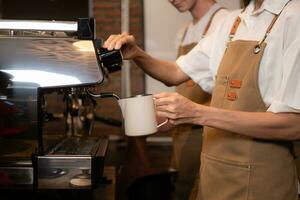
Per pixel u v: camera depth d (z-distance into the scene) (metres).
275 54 1.13
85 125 1.68
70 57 1.05
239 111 1.14
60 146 1.23
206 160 1.30
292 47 1.08
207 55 1.48
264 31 1.18
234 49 1.25
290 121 1.08
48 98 1.16
